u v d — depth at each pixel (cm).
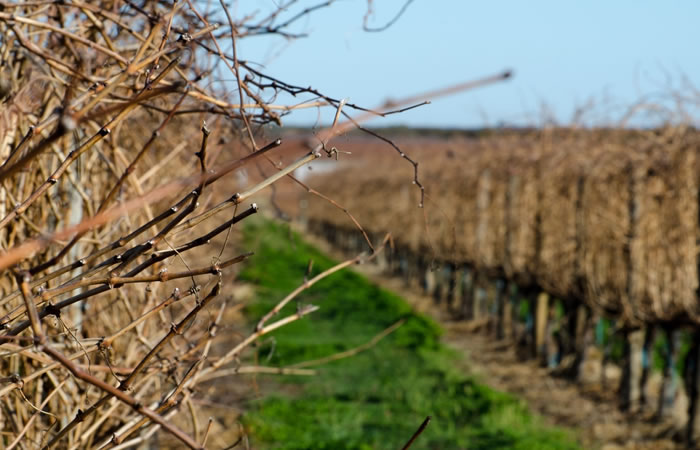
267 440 800
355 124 167
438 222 1834
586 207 1105
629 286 986
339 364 1166
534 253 1277
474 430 895
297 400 964
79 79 244
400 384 1070
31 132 175
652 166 981
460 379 1102
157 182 400
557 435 881
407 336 1377
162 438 650
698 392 873
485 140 1592
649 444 882
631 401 995
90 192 348
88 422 306
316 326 1450
